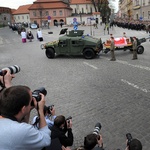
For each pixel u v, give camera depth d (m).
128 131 5.38
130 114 6.29
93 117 6.28
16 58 17.59
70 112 6.74
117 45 15.97
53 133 3.34
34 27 59.72
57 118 3.48
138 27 42.22
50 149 2.87
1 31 60.25
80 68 12.73
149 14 55.12
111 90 8.51
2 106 1.70
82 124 5.91
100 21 69.00
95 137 3.05
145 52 17.02
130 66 12.40
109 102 7.30
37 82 10.42
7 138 1.58
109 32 39.31
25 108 1.75
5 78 2.26
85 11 97.94
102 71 11.66
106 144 4.90
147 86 8.67
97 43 15.27
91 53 15.32
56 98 8.07
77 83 9.77
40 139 1.71
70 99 7.86
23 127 1.65
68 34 16.58
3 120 1.67
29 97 1.79
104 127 5.65
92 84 9.45
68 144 3.60
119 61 14.05
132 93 8.01
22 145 1.60
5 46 26.69
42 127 1.94
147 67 11.91
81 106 7.15
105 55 16.58
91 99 7.70
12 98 1.69
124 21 53.72
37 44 26.23
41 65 14.32
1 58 17.94
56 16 87.69
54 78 10.92
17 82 10.66
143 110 6.50
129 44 16.12
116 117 6.17
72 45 15.70
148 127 5.48
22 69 13.44
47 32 46.59
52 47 16.39
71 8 96.56
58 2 88.12
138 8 63.09
